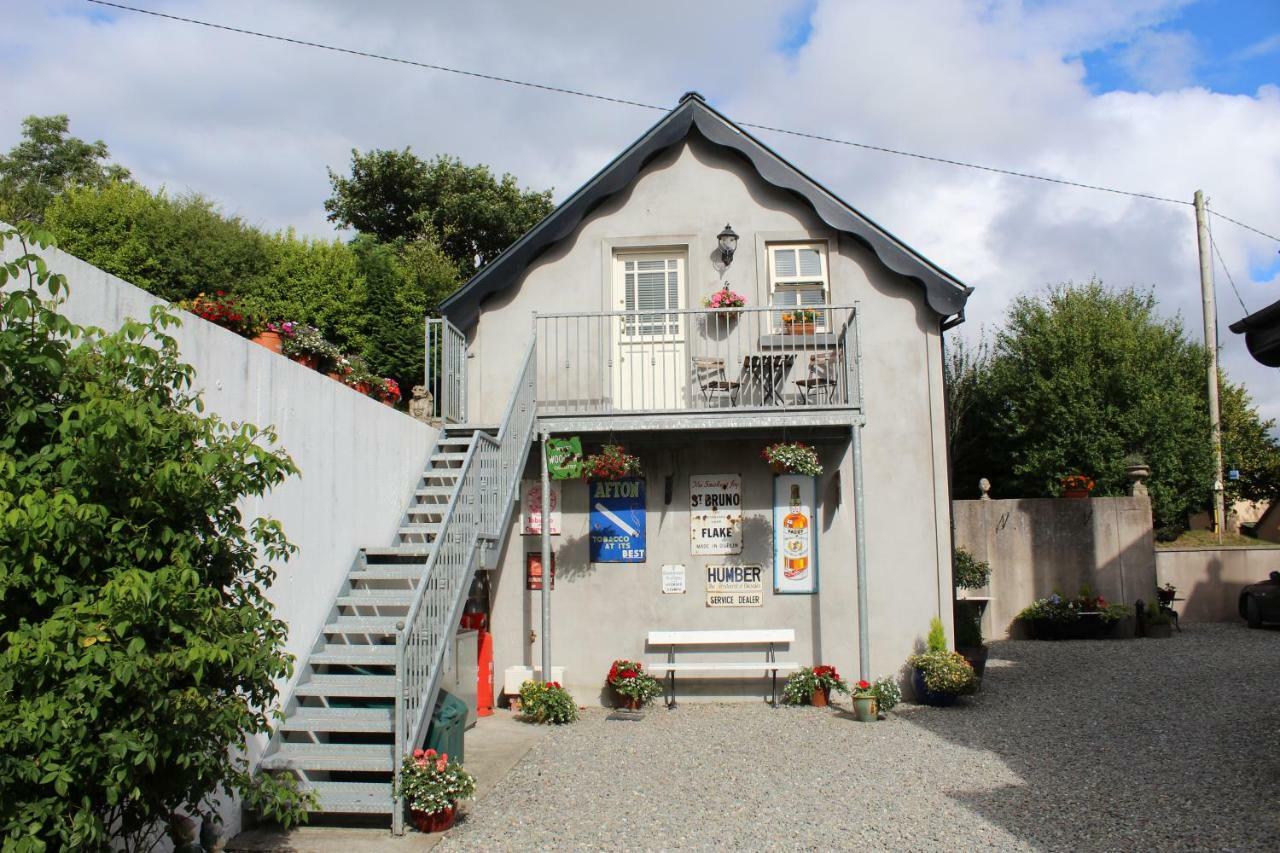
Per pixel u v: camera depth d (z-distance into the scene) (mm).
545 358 12359
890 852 6184
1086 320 23125
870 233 12078
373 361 18297
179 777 4570
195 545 4531
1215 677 12570
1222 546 20312
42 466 4051
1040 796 7352
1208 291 23188
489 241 30594
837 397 11875
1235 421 26125
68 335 5098
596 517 12039
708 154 12602
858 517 11047
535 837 6586
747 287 12320
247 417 7105
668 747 9312
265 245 18812
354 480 8984
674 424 11133
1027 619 17828
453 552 8422
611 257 12539
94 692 3941
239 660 4570
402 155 30391
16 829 3686
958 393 24812
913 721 10320
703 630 11789
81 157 32750
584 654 11859
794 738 9586
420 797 6625
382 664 7980
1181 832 6406
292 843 6449
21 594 4047
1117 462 21734
